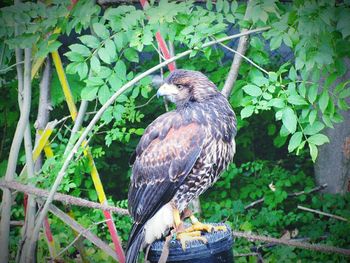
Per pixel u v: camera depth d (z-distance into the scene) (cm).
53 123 561
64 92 565
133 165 502
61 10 516
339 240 662
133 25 514
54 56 557
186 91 487
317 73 505
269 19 529
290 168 862
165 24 515
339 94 512
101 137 798
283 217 709
